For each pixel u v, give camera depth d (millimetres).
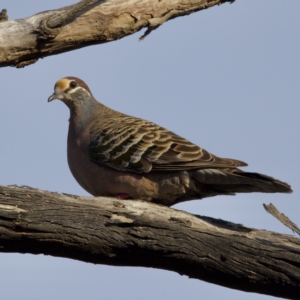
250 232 11086
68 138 13594
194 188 12547
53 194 10664
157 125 13352
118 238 10484
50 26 12258
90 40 12953
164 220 10781
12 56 12453
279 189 11852
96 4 12828
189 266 10742
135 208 11070
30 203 10359
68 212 10469
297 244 10953
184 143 12656
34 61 12914
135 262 10859
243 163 12125
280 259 10500
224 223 11297
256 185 11961
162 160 12438
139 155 12594
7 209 10211
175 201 13109
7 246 10414
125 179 12656
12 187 10547
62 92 13828
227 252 10578
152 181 12602
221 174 12008
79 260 10938
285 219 10852
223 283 10953
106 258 10742
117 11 12969
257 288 10820
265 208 10891
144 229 10484
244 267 10578
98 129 13188
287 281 10500
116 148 12758
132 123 13273
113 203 10812
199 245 10570
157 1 13336
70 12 12266
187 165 12266
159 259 10719
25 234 10250
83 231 10422
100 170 12859
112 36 13125
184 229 10594
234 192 12523
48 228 10289
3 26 12289
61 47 12820
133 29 13281
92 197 10867
